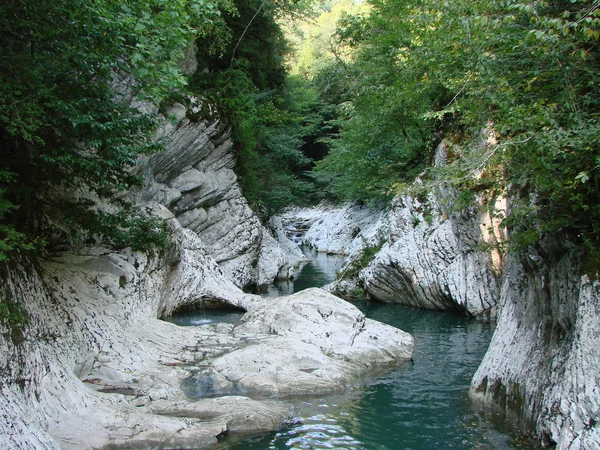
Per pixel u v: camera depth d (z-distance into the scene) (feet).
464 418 21.95
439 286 45.39
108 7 20.27
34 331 20.45
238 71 60.80
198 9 23.91
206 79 58.90
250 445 19.90
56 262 28.60
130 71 22.45
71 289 26.94
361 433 20.98
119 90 32.37
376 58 56.70
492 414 21.89
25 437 16.24
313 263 88.43
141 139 26.35
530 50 17.88
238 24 64.95
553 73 17.84
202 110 51.52
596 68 17.40
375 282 52.29
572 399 15.71
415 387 26.61
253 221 62.03
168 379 25.61
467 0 19.58
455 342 35.65
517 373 20.83
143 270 34.81
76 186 28.63
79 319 25.57
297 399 25.13
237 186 61.77
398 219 51.31
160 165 48.37
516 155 18.80
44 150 22.76
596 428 14.58
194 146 51.72
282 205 88.48
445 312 46.39
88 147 25.38
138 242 35.27
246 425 21.33
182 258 43.80
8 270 20.49
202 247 49.44
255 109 61.11
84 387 21.65
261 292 61.00
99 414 20.08
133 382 24.72
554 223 17.84
